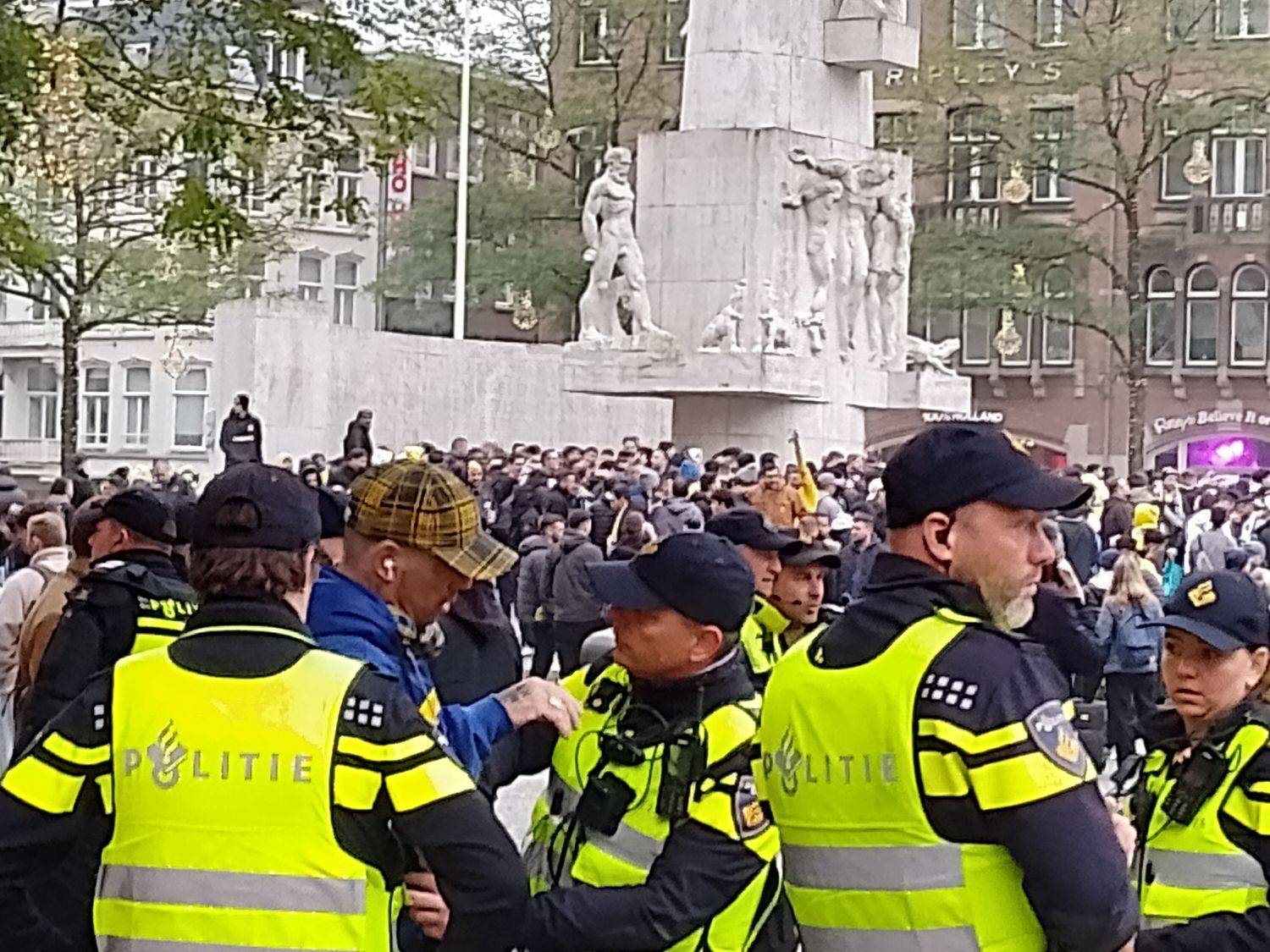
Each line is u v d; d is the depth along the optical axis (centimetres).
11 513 1423
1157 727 579
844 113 3400
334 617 494
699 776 501
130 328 6259
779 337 3183
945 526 432
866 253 3394
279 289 5606
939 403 3472
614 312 3269
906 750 414
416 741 409
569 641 1836
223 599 419
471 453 3028
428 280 5478
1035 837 403
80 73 1662
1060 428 6047
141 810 406
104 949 409
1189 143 5512
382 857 411
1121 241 5912
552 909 489
